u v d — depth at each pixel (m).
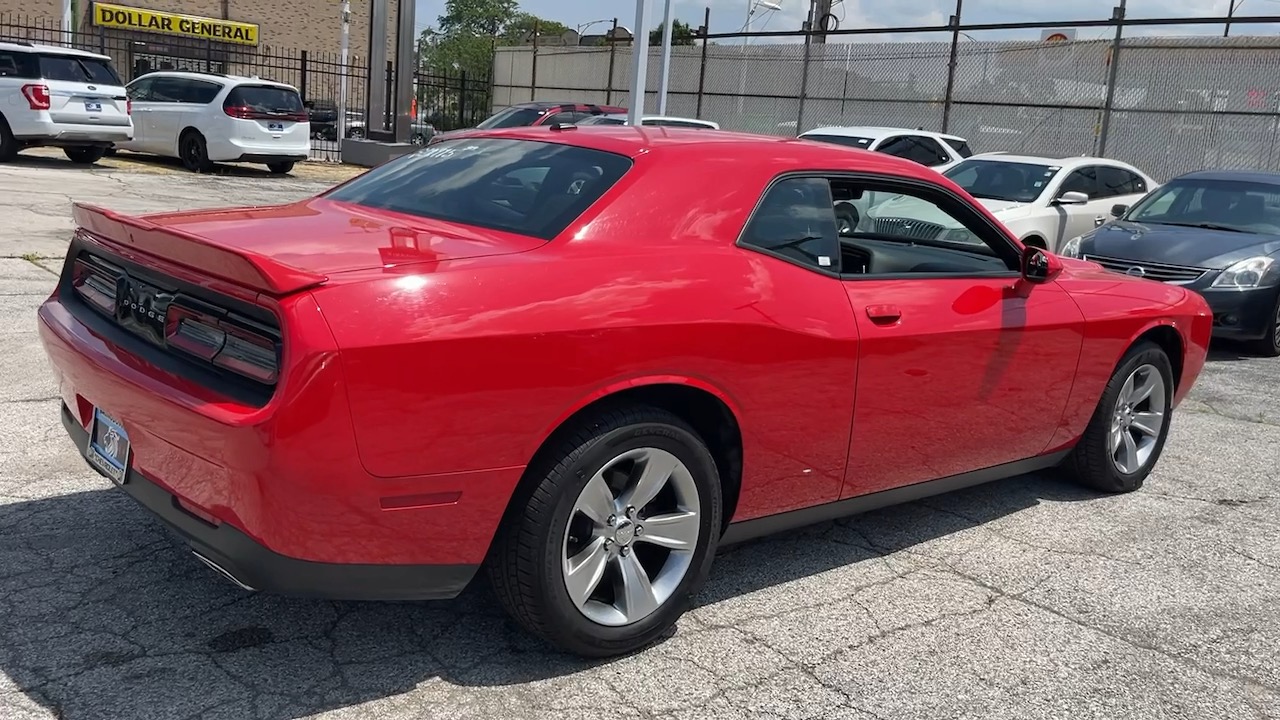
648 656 3.32
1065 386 4.60
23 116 16.20
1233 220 9.68
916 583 4.03
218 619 3.35
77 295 3.56
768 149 3.77
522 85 30.92
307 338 2.57
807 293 3.54
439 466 2.77
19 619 3.26
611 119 17.80
